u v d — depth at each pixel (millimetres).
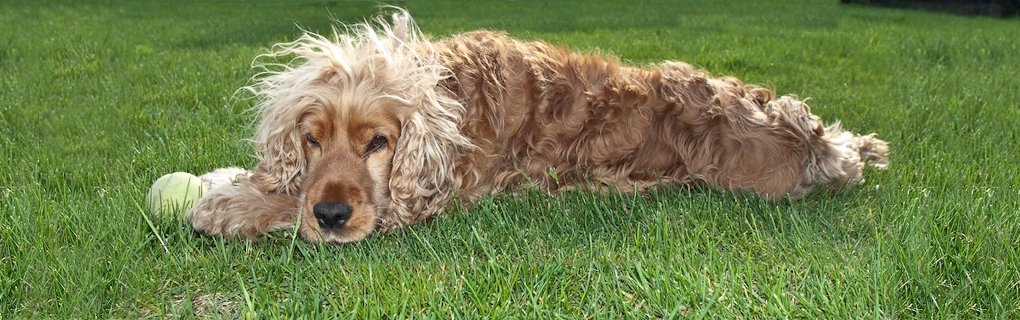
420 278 1563
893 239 1645
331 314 1498
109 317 1505
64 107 2586
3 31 4438
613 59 1955
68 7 6559
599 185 1869
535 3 8047
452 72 1778
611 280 1564
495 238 1701
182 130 2293
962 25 6184
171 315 1518
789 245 1685
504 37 1902
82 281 1550
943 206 1777
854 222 1784
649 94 1891
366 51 1734
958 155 2119
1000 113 2484
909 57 3770
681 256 1617
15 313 1506
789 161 1896
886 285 1529
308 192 1662
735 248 1662
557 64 1867
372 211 1670
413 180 1708
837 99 2734
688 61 3535
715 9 7602
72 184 1934
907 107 2604
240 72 3096
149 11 6473
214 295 1541
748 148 1893
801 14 7059
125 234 1680
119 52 3734
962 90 2881
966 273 1545
